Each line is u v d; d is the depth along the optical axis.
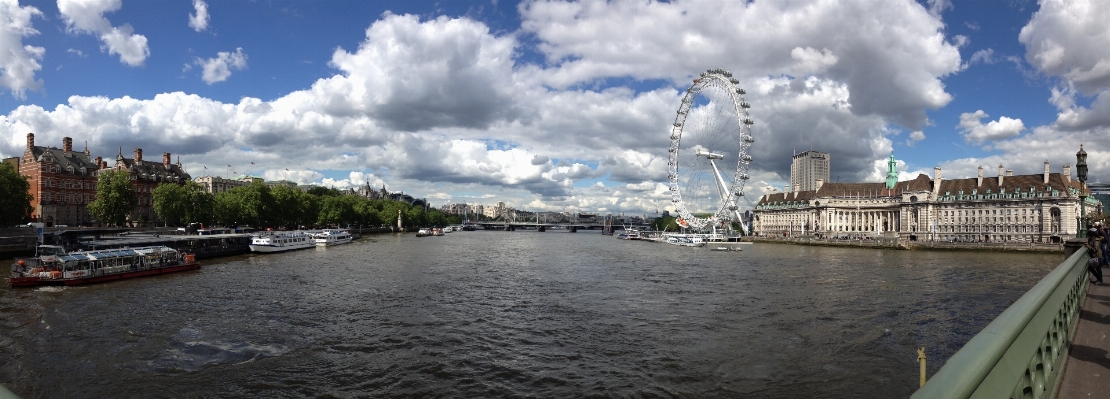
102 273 72.62
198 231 133.12
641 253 148.12
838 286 75.06
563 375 36.34
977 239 197.25
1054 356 10.33
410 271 90.62
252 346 41.84
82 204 159.38
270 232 148.25
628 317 52.97
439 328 47.94
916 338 45.34
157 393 33.03
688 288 72.62
